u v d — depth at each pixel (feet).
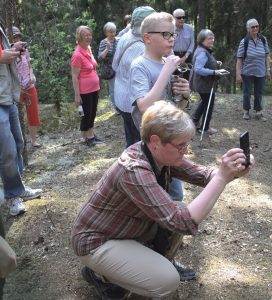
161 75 8.16
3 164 11.27
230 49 43.39
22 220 11.42
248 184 14.07
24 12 32.22
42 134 21.97
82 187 13.99
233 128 21.38
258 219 11.66
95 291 8.71
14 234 10.89
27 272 9.45
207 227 11.12
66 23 34.40
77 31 17.90
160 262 7.09
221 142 19.22
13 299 8.66
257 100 22.89
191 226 6.36
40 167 16.49
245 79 22.47
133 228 7.06
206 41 18.62
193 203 6.42
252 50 21.98
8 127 11.21
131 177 6.45
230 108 25.13
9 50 10.67
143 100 8.20
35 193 12.72
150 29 8.44
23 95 18.13
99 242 7.13
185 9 43.75
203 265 9.51
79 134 21.45
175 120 6.22
